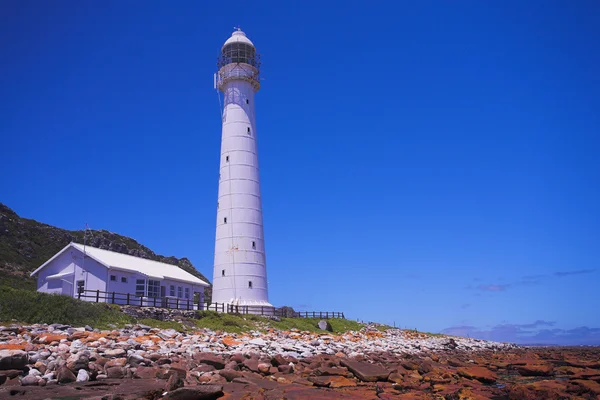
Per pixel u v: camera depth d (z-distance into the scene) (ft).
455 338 230.89
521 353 168.45
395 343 156.46
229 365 74.33
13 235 298.15
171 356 76.43
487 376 84.38
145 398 50.57
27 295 103.30
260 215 186.29
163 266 175.01
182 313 134.21
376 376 73.92
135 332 98.99
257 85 199.00
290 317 181.47
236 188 183.83
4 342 71.97
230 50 198.80
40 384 55.72
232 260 177.37
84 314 106.11
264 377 71.87
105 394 51.55
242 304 172.86
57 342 74.02
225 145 190.08
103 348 73.20
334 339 145.79
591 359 138.00
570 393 69.92
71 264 151.43
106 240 350.84
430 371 89.61
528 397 65.16
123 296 148.66
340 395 61.05
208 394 53.01
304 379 71.56
